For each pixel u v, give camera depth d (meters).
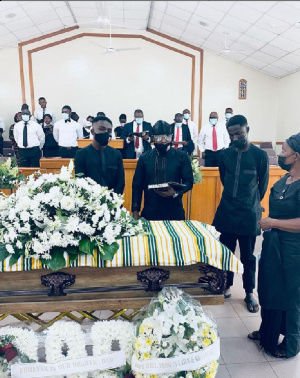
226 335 2.35
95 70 9.75
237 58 9.69
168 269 1.63
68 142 7.18
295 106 9.41
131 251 1.58
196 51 9.86
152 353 1.57
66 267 1.57
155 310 1.60
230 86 10.16
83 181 1.72
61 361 1.61
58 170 4.35
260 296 2.08
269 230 2.09
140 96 10.00
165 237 1.69
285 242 1.97
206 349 1.62
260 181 2.59
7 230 1.56
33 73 9.56
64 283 1.58
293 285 1.96
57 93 9.73
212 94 10.16
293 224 1.89
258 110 10.40
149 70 9.90
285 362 2.07
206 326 1.62
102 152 2.57
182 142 6.56
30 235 1.52
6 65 9.43
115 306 1.63
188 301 1.64
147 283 1.63
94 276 1.59
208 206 4.60
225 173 2.65
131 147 6.20
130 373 1.70
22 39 9.00
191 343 1.60
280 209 1.97
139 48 9.32
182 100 10.12
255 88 10.26
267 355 2.13
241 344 2.25
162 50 9.84
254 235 2.58
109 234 1.55
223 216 2.64
